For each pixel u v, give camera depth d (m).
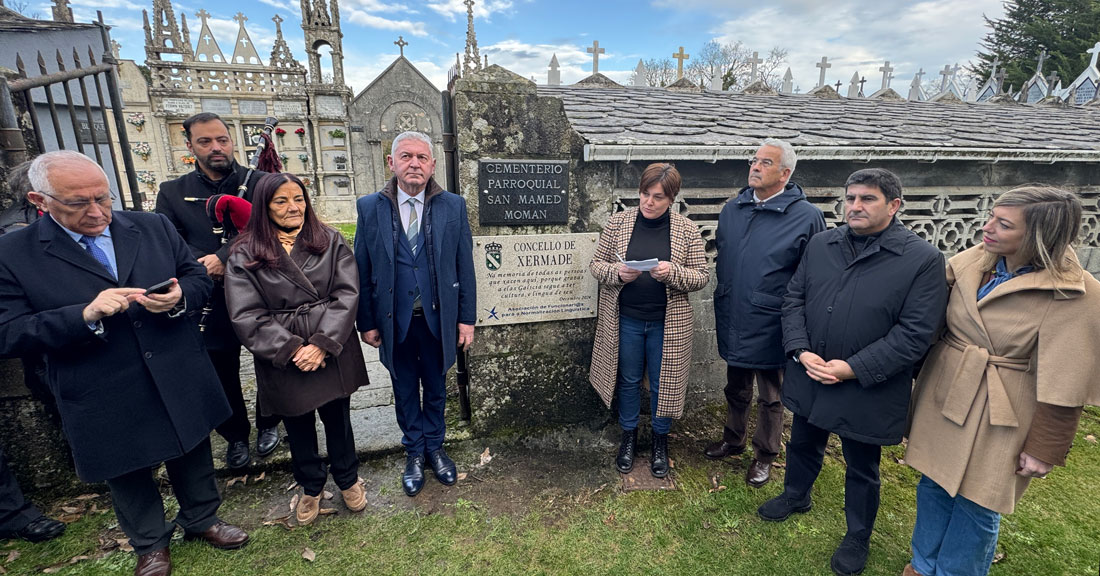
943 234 4.23
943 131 4.60
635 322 2.77
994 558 2.36
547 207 3.03
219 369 2.68
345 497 2.57
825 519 2.63
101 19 5.24
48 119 5.92
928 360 1.98
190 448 2.04
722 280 2.78
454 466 2.91
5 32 5.51
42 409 2.59
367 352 4.99
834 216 3.92
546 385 3.33
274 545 2.39
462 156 2.81
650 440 3.34
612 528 2.56
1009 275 1.70
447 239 2.52
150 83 14.86
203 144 2.47
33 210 2.19
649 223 2.71
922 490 2.12
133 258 1.91
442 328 2.54
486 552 2.39
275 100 14.92
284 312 2.11
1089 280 1.55
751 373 2.94
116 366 1.84
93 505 2.60
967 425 1.79
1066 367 1.55
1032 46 25.58
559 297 3.18
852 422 2.06
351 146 15.97
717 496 2.81
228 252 2.42
